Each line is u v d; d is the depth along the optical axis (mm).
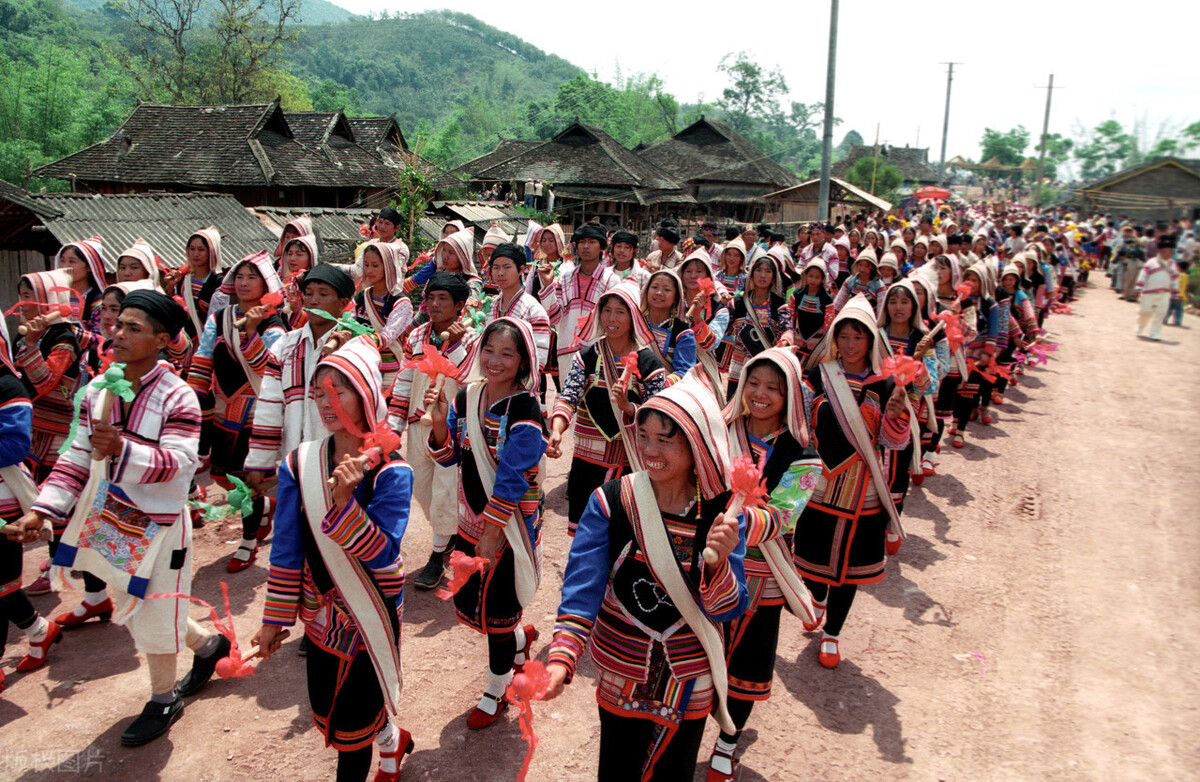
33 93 35875
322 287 4555
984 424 9781
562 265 7629
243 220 13023
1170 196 49094
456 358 4926
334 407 2809
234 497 3525
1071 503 7328
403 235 15867
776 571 3367
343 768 3068
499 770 3631
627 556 2652
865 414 4293
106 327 5094
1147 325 16188
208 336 5281
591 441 4820
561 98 74688
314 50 170875
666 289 5195
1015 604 5438
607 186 33094
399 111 152250
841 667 4602
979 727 4117
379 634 2965
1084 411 10516
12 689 4082
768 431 3453
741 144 45531
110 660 4367
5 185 10586
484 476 3631
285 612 2908
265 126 25719
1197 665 4758
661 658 2695
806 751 3873
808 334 8000
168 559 3619
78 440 3545
